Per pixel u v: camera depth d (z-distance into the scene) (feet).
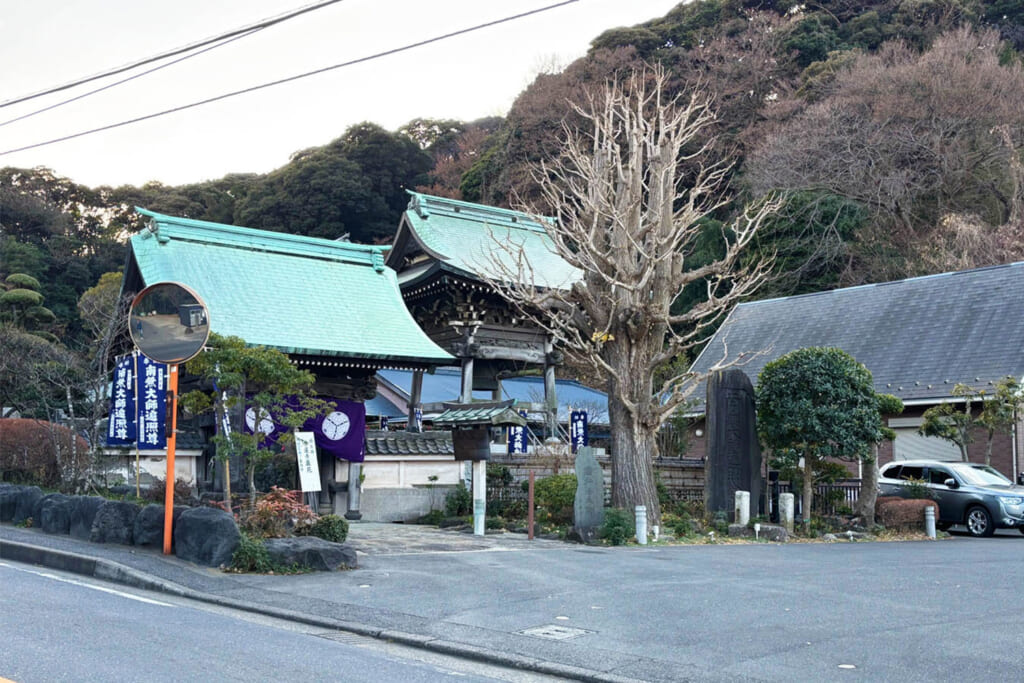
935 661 24.73
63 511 47.80
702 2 195.31
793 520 66.33
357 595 34.63
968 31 153.48
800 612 31.83
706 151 155.12
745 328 118.01
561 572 41.34
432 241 94.43
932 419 79.92
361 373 72.02
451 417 63.77
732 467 67.62
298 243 79.10
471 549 51.24
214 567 39.34
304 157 215.92
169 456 42.22
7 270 173.37
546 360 99.40
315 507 70.49
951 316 98.37
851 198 141.90
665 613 31.50
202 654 23.86
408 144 205.57
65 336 152.15
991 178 135.44
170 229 73.67
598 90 152.05
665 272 64.69
